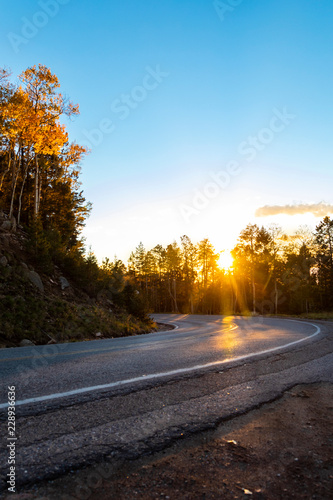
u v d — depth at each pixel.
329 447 2.09
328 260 41.19
